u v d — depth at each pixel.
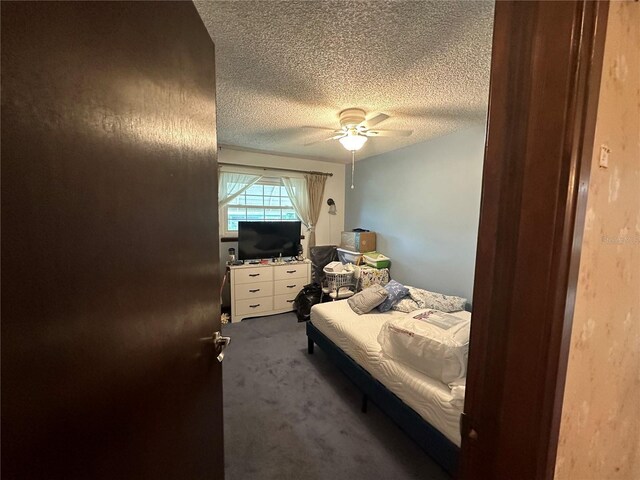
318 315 2.60
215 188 1.03
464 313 2.46
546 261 0.41
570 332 0.43
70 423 0.40
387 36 1.39
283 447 1.64
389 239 3.89
